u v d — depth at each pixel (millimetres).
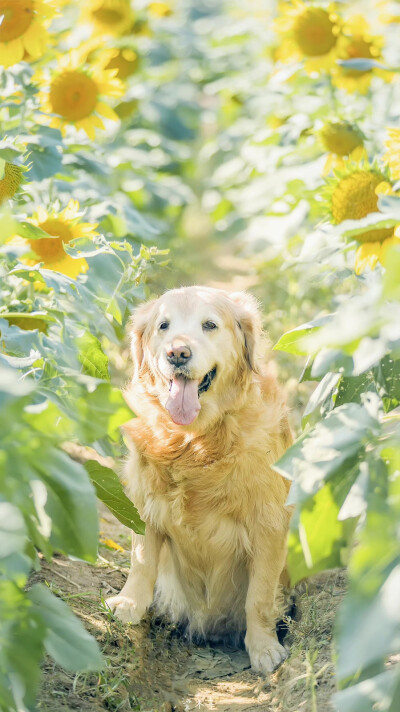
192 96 8938
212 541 3615
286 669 3088
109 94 4402
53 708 2658
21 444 1812
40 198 4426
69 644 1855
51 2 3998
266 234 5141
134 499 3713
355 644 1519
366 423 2088
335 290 5285
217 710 2980
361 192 3504
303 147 5184
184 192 7758
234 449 3463
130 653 3242
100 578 3861
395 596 1535
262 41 7355
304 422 3100
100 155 5367
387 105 5086
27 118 4375
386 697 1633
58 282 3098
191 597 3867
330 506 2018
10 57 4051
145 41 7004
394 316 1659
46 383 2145
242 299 3961
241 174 6969
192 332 3500
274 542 3539
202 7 10492
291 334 2465
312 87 5754
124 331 4664
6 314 2520
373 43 4887
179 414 3391
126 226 4703
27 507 1893
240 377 3621
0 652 1822
